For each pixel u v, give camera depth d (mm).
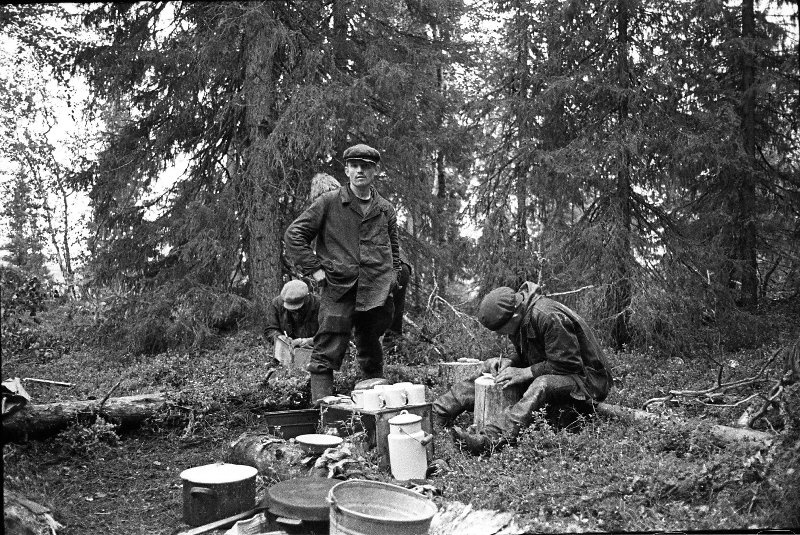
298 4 10898
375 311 6035
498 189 11438
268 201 10055
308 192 10594
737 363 7523
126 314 9547
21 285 7066
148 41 10203
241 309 10055
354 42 11234
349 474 4242
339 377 7066
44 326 9375
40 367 7574
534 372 5027
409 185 11305
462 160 12086
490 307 5137
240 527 3676
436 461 4652
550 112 10742
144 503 4625
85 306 9984
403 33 11492
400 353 8328
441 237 12398
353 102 10000
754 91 10648
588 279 9883
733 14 11039
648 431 4625
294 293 7234
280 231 10828
